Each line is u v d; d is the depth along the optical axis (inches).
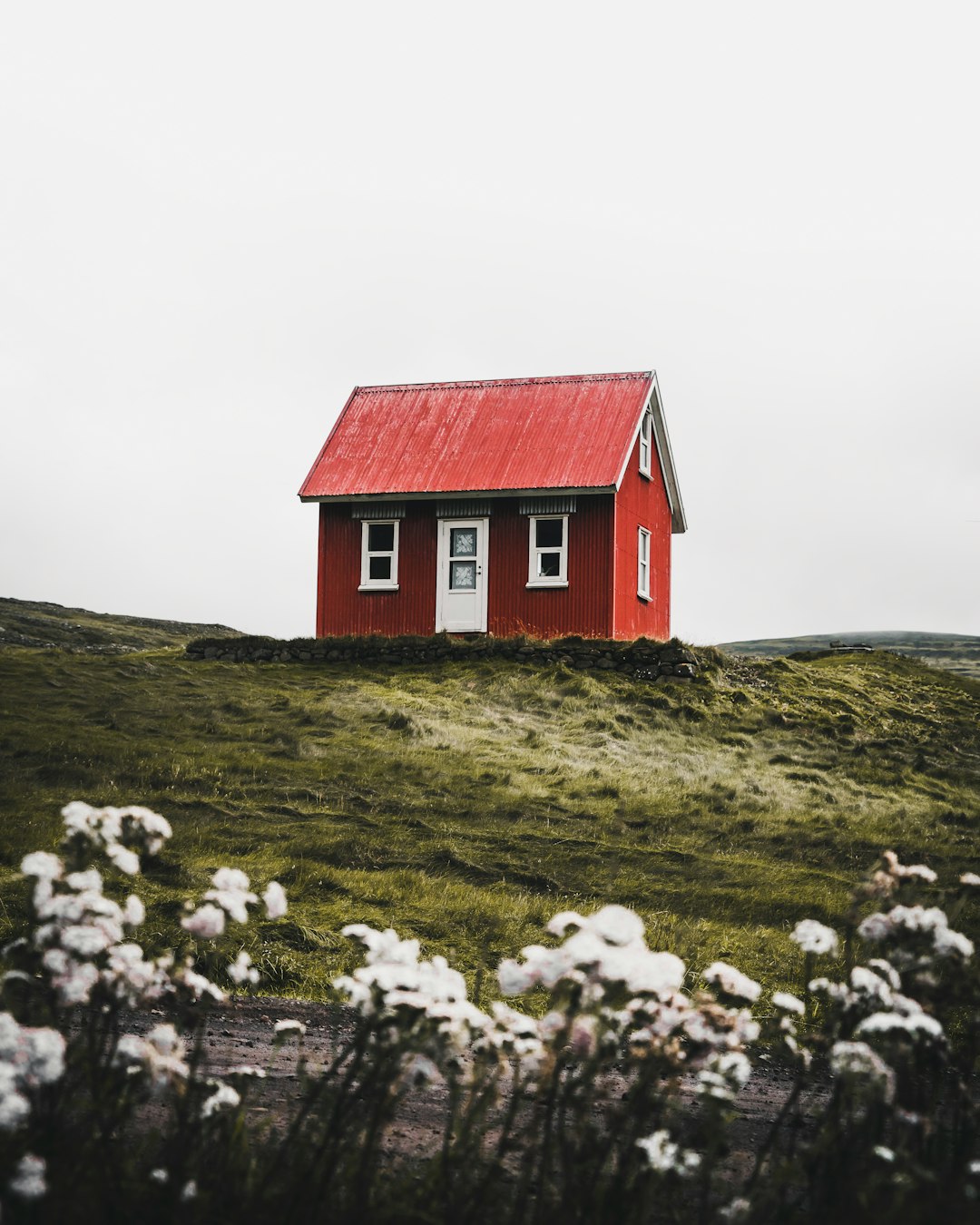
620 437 1285.7
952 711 1220.5
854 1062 164.1
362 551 1299.2
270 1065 304.2
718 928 528.4
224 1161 173.9
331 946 465.7
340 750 860.0
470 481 1266.0
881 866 193.5
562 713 1011.9
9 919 432.5
